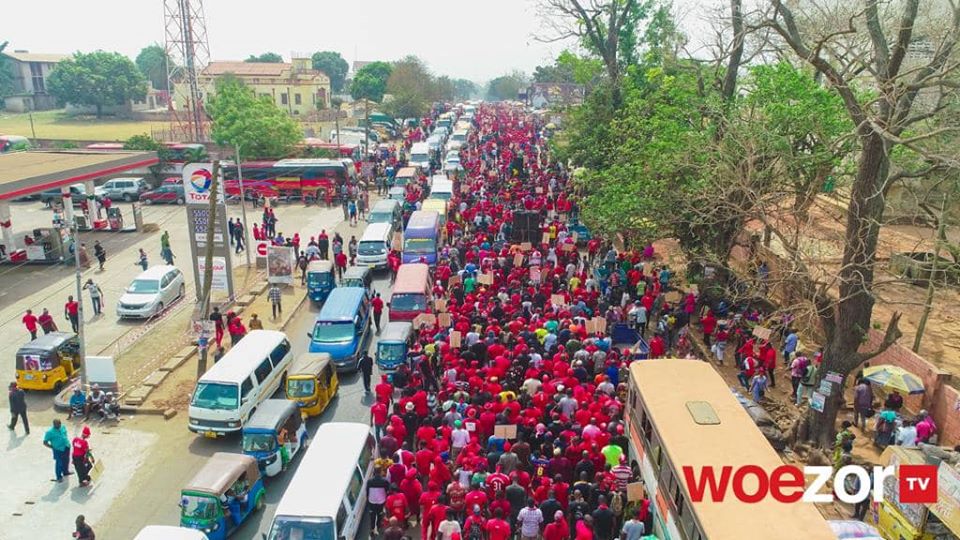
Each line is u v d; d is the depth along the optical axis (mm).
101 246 39594
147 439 20875
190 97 81188
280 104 101812
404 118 105000
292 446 19312
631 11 42938
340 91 176375
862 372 21266
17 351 24297
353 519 15430
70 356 24391
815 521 12078
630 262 31188
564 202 43938
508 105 175375
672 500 14031
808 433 19703
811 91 24688
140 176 59906
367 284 32156
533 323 24172
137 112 115875
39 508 17469
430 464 16828
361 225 47688
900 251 33438
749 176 22078
